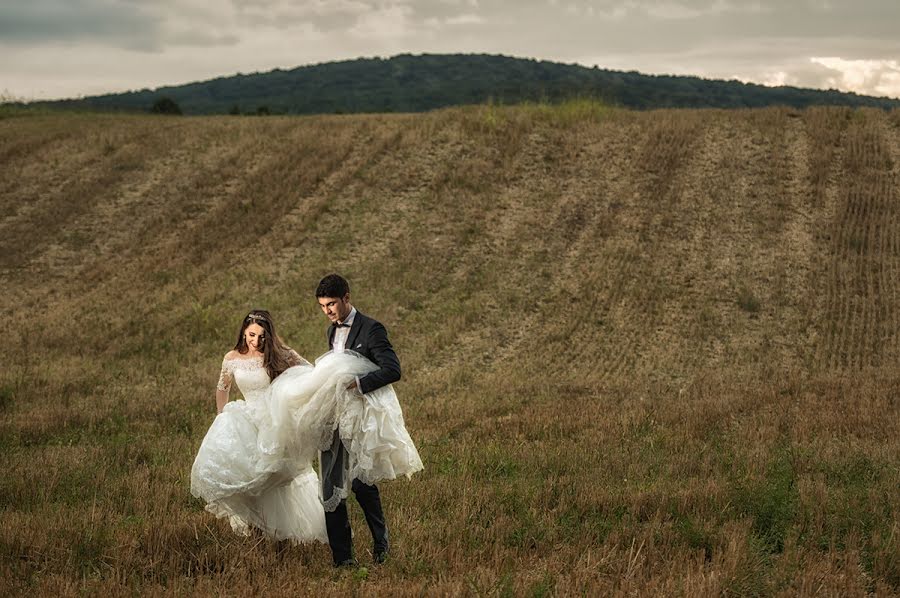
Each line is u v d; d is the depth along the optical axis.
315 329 20.86
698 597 5.21
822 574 5.73
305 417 6.06
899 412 12.62
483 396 15.31
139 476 8.92
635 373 18.36
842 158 31.23
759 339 20.59
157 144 35.62
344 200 29.88
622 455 10.01
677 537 6.72
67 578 5.66
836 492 7.92
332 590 5.43
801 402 13.91
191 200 30.39
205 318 21.05
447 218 28.31
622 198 29.20
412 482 8.48
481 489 8.21
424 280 24.28
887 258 24.92
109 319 21.69
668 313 22.12
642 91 144.88
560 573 5.79
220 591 5.43
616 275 24.31
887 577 5.92
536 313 22.33
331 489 6.10
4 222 29.06
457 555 6.19
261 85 190.62
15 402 14.59
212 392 15.34
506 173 31.09
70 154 34.84
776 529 6.97
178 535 6.61
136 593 5.39
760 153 31.80
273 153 34.16
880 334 20.64
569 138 33.88
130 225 28.69
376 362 6.12
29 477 8.88
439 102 151.50
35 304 23.16
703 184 29.86
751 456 9.69
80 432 12.21
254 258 26.03
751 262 24.89
